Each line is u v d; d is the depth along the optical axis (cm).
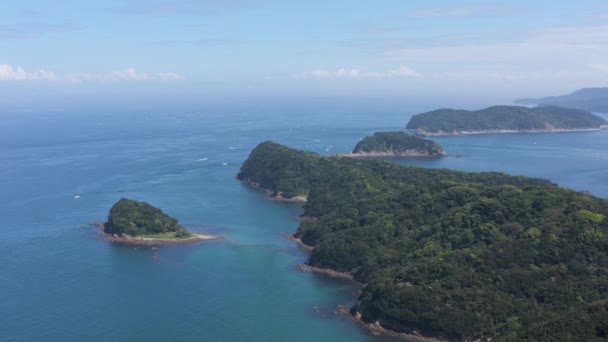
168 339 12644
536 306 12581
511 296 12925
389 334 13038
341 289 15612
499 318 12462
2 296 14975
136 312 14012
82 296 14975
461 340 12369
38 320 13525
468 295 12975
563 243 13800
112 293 15188
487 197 17250
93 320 13550
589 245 13638
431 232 16462
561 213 15038
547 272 13188
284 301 14800
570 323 9569
